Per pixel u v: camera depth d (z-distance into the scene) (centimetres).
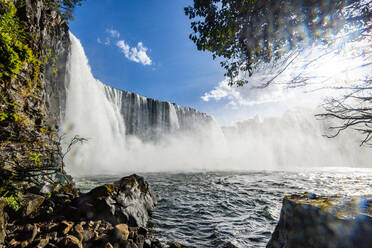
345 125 321
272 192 1410
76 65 2111
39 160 614
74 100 2064
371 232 204
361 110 294
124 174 2162
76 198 573
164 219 759
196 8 401
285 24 326
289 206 336
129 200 652
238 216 840
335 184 1959
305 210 292
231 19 373
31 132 599
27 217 423
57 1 959
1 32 501
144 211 734
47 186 570
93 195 562
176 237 610
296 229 304
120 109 3206
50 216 455
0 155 461
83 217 493
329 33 298
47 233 387
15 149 514
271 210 932
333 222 242
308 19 303
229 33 387
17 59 545
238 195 1271
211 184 1711
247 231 672
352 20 275
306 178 2417
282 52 362
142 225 642
